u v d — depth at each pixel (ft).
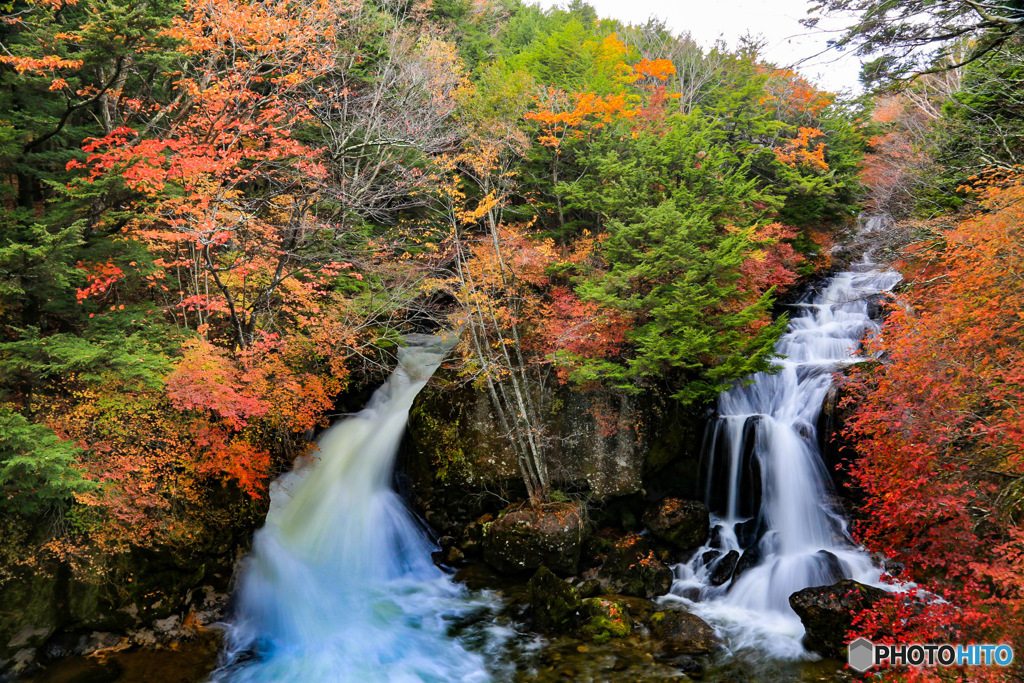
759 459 38.27
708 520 37.73
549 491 37.40
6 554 26.91
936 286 30.86
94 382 28.48
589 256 42.29
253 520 34.68
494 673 27.45
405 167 45.37
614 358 41.06
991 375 21.68
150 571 29.96
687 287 36.09
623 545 36.27
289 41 37.68
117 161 30.12
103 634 28.89
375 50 51.34
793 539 35.81
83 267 30.58
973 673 20.77
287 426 37.27
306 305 40.37
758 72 65.21
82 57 30.53
